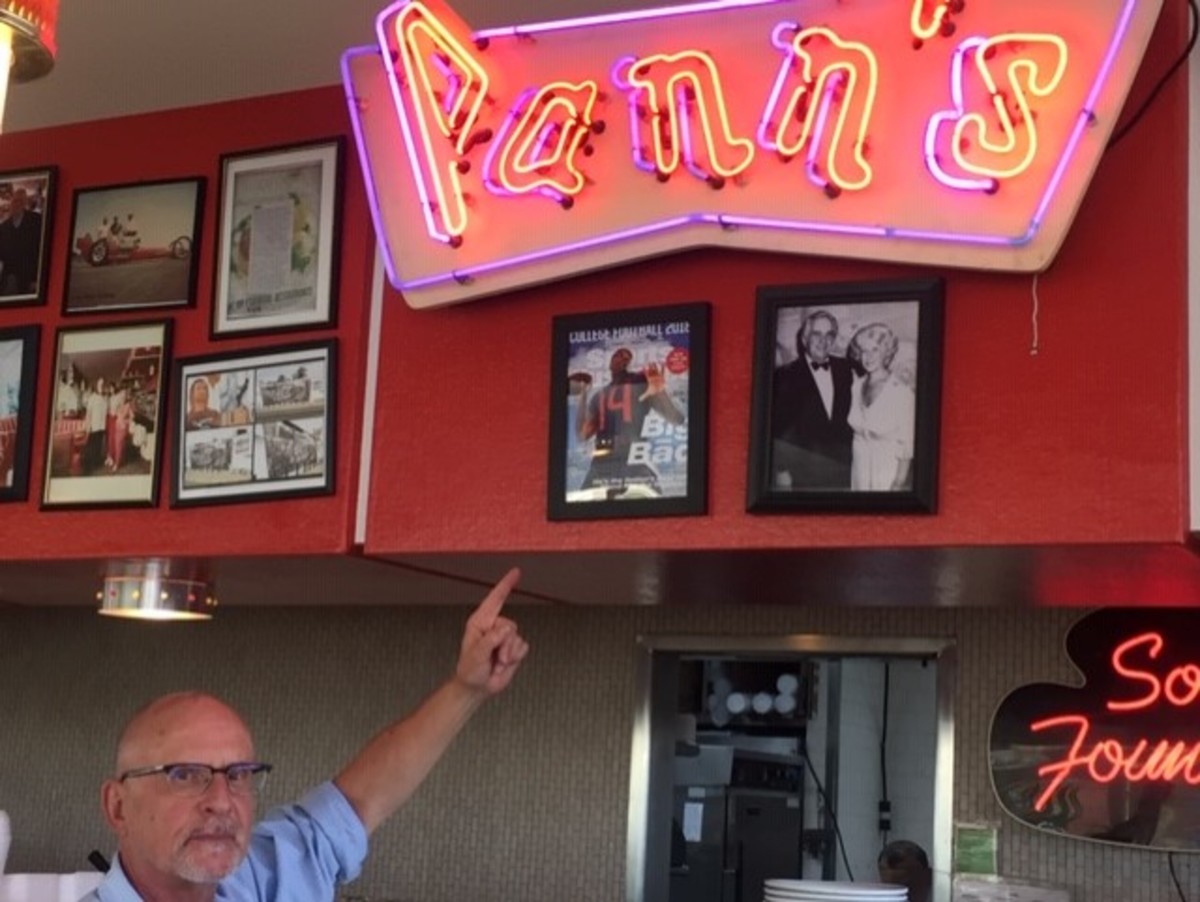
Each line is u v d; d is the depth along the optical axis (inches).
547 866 157.5
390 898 163.8
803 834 222.1
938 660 144.8
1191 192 100.4
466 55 122.3
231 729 88.0
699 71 114.2
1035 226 100.0
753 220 109.7
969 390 103.9
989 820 139.2
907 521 104.4
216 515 133.0
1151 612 134.5
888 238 105.3
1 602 189.3
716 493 111.3
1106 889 133.6
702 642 155.8
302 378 130.8
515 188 119.9
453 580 141.5
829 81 108.5
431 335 125.2
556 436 117.0
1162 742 131.8
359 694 172.4
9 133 152.0
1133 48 98.3
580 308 119.0
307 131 136.6
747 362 111.9
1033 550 103.0
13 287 147.7
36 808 186.5
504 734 163.0
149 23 135.6
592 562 122.5
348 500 126.6
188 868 84.5
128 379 140.1
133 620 187.8
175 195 142.2
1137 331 99.6
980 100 103.7
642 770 155.4
